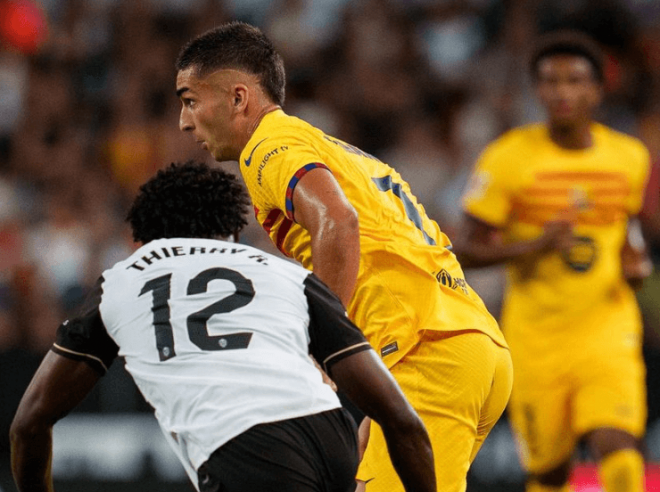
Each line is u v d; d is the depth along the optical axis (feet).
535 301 71.97
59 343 38.09
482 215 73.26
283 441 35.35
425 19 147.84
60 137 138.72
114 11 148.87
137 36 146.82
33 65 143.02
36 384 38.32
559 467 73.20
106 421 91.40
